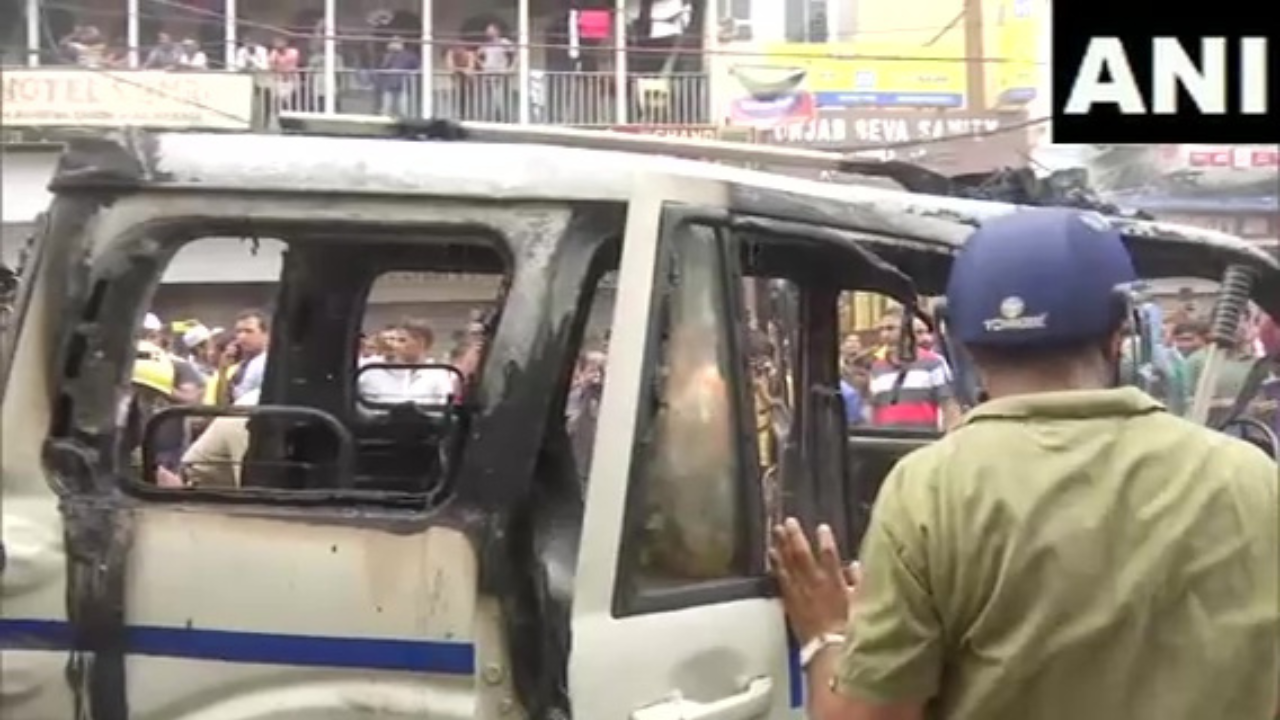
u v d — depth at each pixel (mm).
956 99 20250
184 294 4246
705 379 3025
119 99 11023
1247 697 2197
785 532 2709
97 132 2971
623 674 2824
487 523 2754
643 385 2863
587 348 2967
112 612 2799
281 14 17891
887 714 2221
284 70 17547
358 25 18438
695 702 2941
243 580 2787
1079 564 2172
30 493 2840
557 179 2895
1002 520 2188
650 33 20156
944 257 3559
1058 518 2186
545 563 2783
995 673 2193
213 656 2789
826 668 2643
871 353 4422
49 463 2848
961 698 2232
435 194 2898
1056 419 2248
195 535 2803
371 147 2936
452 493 2779
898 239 3469
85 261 2896
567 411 2885
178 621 2797
